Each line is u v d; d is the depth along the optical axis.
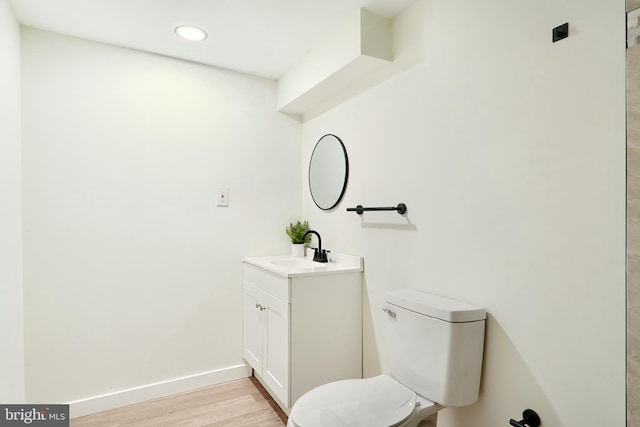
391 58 1.82
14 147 1.70
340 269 1.98
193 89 2.34
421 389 1.38
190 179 2.32
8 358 1.55
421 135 1.65
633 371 0.92
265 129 2.60
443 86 1.54
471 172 1.41
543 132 1.16
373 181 1.96
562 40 1.11
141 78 2.17
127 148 2.12
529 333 1.20
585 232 1.05
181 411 2.03
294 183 2.72
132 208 2.13
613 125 0.98
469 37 1.42
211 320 2.38
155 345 2.20
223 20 1.85
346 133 2.20
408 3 1.70
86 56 2.02
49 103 1.92
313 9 1.75
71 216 1.97
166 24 1.88
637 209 0.91
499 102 1.30
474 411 1.38
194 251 2.33
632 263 0.92
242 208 2.50
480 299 1.37
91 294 2.02
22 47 1.86
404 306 1.49
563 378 1.10
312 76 2.17
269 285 2.04
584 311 1.05
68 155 1.96
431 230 1.59
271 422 1.92
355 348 2.02
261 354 2.16
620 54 0.97
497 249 1.30
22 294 1.83
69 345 1.96
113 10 1.75
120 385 2.09
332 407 1.24
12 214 1.65
